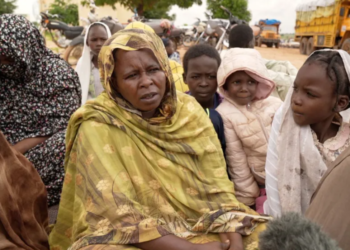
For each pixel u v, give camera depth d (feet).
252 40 14.16
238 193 8.15
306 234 3.75
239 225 5.65
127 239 4.87
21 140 10.07
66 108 10.23
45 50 10.39
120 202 5.14
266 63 13.74
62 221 6.28
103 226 5.04
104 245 4.83
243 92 8.06
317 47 63.46
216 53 9.10
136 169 5.68
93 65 14.17
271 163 6.51
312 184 6.27
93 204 5.19
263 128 8.02
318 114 5.84
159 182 5.77
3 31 9.04
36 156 9.77
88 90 13.78
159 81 5.78
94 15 36.06
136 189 5.66
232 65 7.98
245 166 8.18
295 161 6.21
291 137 6.23
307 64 5.82
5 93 9.97
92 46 13.55
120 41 5.68
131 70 5.62
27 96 10.08
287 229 3.89
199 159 6.40
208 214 5.76
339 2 53.36
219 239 5.72
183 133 6.26
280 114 6.52
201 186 6.15
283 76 11.77
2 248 5.29
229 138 8.09
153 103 5.75
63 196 6.25
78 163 5.66
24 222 6.37
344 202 3.95
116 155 5.64
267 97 8.68
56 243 6.33
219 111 8.33
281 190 6.32
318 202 4.25
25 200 6.47
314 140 6.25
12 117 10.07
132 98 5.71
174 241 4.96
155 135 5.98
